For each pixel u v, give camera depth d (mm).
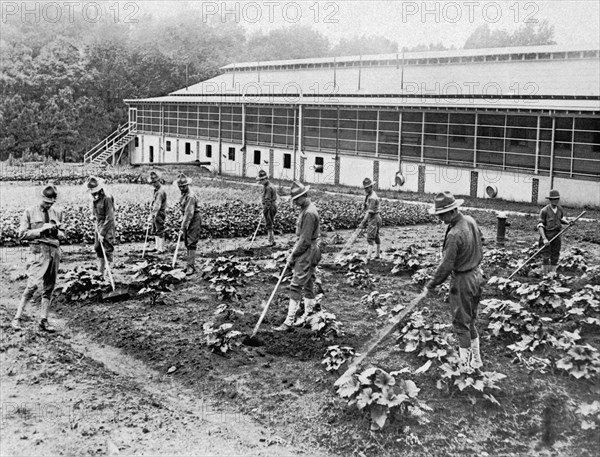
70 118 68125
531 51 41438
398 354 9688
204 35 86250
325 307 12391
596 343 10219
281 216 24547
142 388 8688
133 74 77250
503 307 10641
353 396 7840
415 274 14516
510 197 36125
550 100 35719
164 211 18156
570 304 11180
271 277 14695
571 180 33656
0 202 29406
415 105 39281
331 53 97625
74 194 33906
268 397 8352
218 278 13516
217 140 55125
